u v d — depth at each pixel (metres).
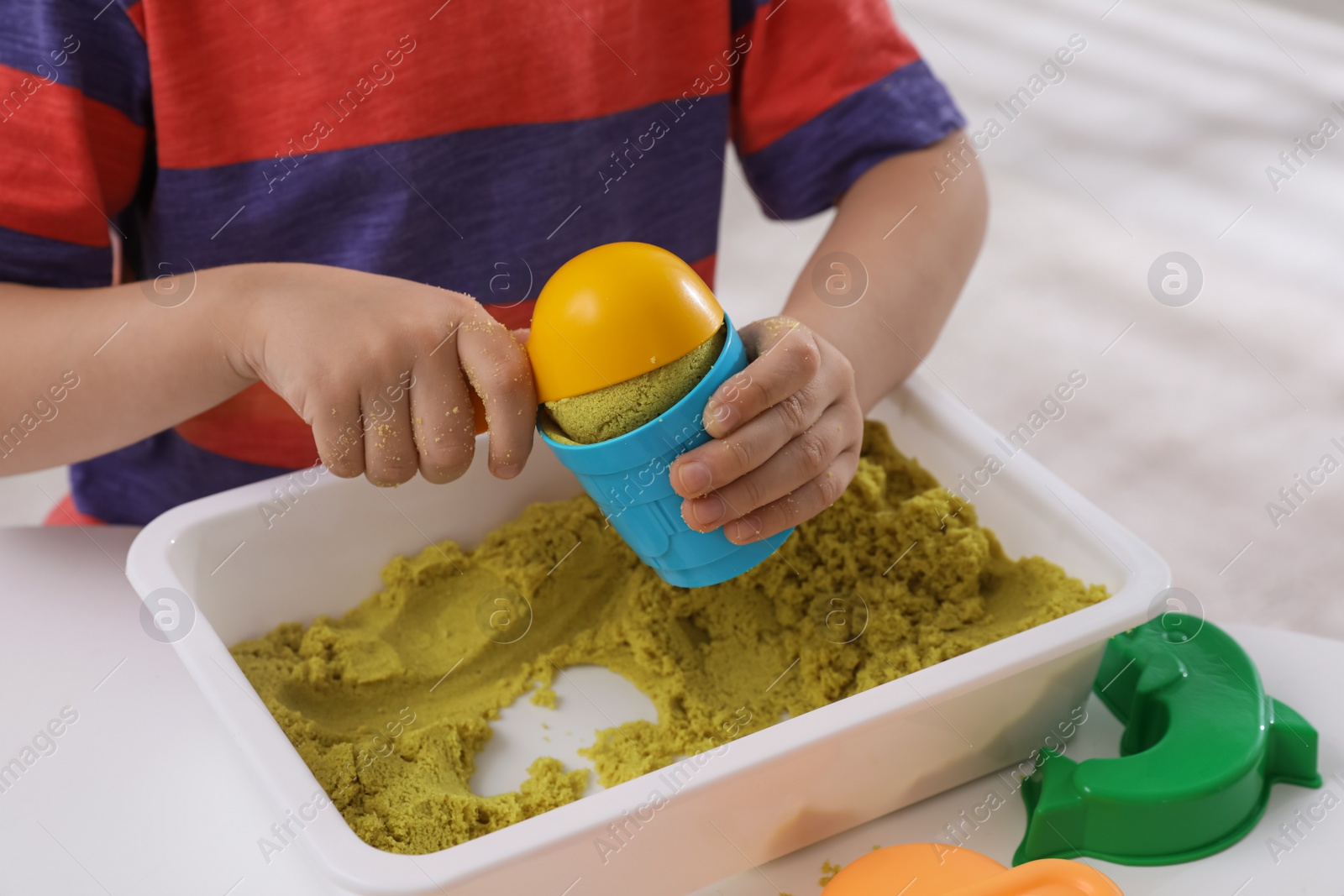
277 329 0.57
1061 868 0.46
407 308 0.56
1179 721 0.55
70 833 0.52
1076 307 1.88
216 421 0.79
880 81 0.84
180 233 0.74
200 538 0.59
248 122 0.72
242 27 0.70
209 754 0.56
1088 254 1.99
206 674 0.50
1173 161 2.22
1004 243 2.02
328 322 0.56
